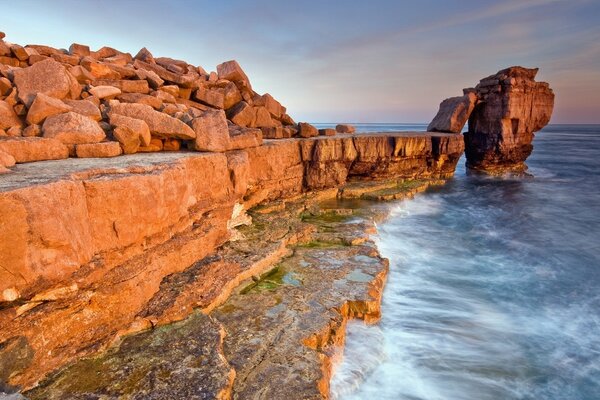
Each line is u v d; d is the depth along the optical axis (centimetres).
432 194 2295
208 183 934
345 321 785
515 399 667
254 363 593
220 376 523
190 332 621
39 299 485
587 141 8350
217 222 952
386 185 2152
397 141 2216
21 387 460
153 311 643
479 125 3195
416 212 1895
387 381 689
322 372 591
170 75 1491
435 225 1688
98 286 569
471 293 1034
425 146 2461
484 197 2348
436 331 842
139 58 1644
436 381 697
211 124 1013
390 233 1532
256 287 852
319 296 821
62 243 487
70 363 518
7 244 427
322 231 1271
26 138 730
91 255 561
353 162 2083
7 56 1109
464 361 753
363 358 724
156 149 982
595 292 1062
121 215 609
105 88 1082
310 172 1794
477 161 3281
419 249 1367
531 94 3073
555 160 4412
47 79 903
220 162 974
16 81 881
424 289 1043
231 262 880
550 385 700
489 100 3094
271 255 970
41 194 459
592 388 694
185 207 802
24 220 440
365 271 964
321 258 1037
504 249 1409
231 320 705
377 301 823
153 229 690
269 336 662
